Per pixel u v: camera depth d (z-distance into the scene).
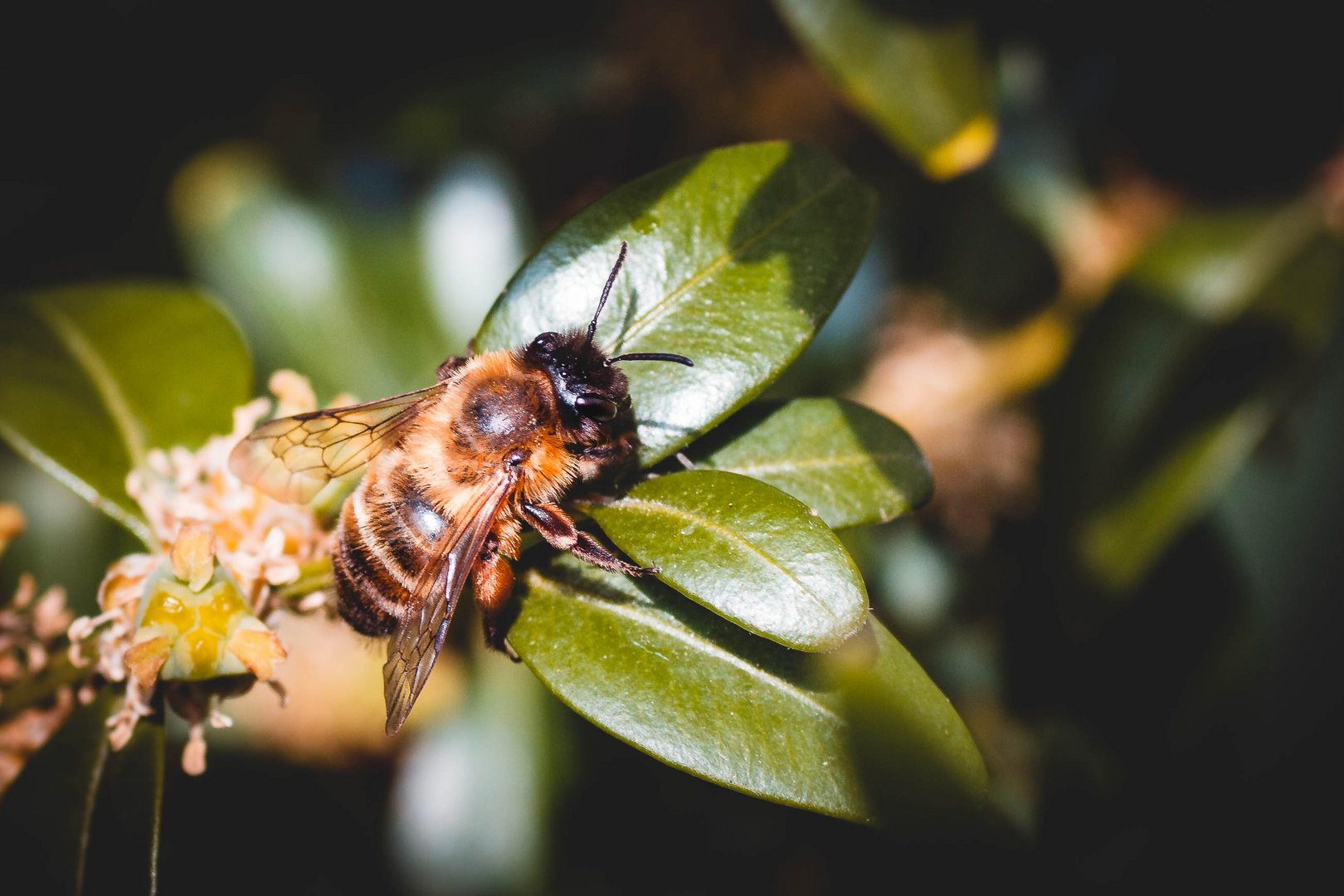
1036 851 0.13
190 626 0.10
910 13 0.12
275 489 0.11
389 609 0.11
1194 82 0.13
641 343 0.10
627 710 0.10
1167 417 0.12
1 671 0.11
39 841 0.10
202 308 0.12
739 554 0.10
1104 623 0.13
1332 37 0.13
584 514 0.10
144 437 0.11
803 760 0.10
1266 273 0.13
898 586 0.13
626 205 0.10
